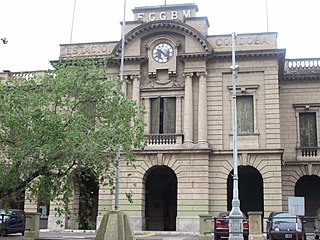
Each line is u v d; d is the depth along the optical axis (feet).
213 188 124.88
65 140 69.67
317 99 143.33
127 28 138.82
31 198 78.23
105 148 74.54
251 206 139.85
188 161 125.39
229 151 125.29
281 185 126.21
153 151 126.62
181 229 122.11
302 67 147.84
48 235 110.22
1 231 92.27
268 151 123.65
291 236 89.51
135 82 133.59
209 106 129.49
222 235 88.07
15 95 70.85
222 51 130.21
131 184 126.52
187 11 140.46
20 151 69.21
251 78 129.29
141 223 124.67
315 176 142.31
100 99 77.46
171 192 143.43
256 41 130.41
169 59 133.39
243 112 128.57
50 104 76.64
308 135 142.51
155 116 132.77
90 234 116.26
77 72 77.51
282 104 144.66
